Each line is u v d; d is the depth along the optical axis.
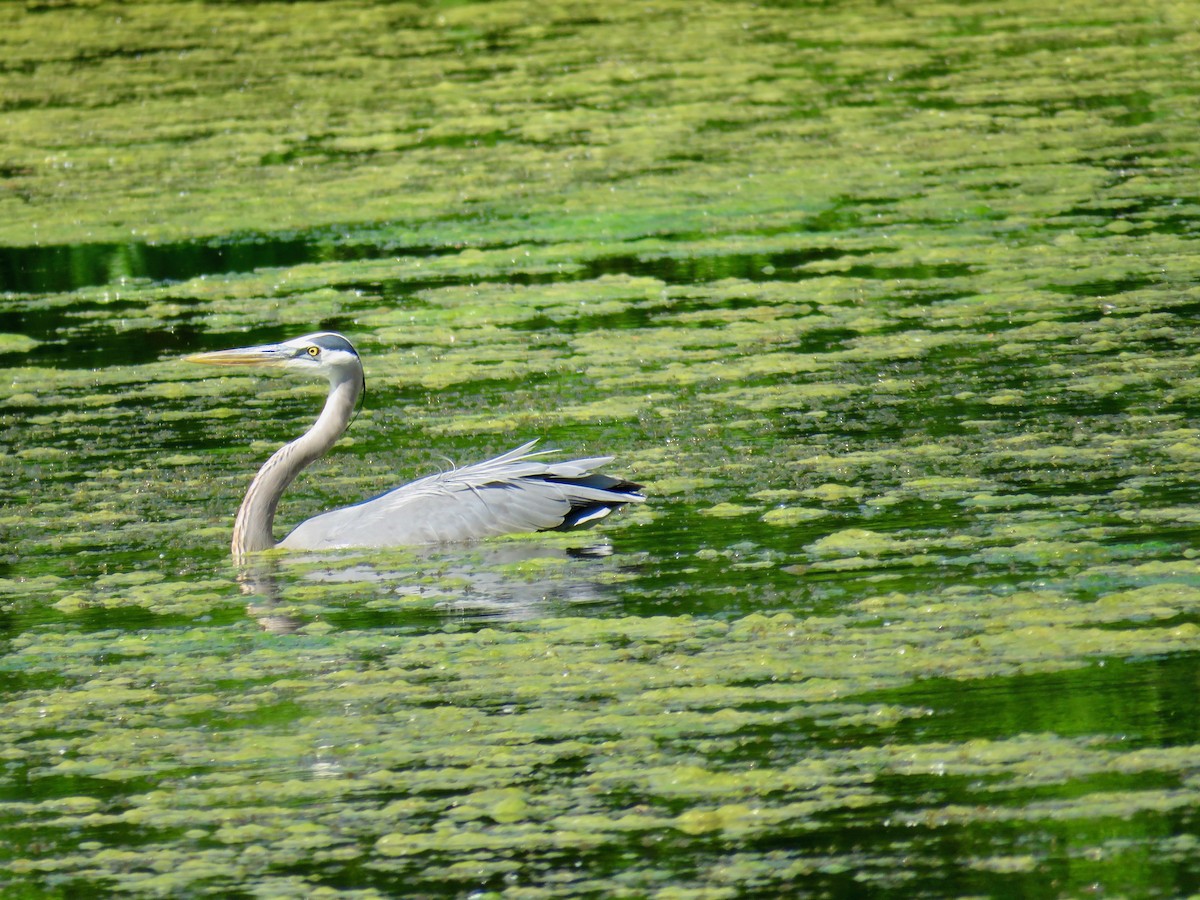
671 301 20.88
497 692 10.57
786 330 19.38
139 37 40.28
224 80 34.88
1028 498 13.67
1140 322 18.61
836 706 10.06
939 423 15.87
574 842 8.70
